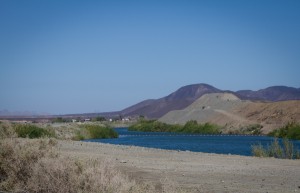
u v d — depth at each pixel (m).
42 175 11.59
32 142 15.94
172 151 30.94
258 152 29.86
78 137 63.25
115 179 10.69
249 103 138.38
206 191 13.00
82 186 10.78
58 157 13.20
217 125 127.25
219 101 167.25
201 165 21.17
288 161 24.61
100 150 29.17
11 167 13.00
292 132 80.00
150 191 10.79
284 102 118.38
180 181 15.19
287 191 13.25
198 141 74.00
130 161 22.20
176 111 167.12
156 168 19.30
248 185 14.48
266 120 113.94
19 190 12.18
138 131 160.88
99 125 81.44
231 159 25.39
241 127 117.19
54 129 58.06
